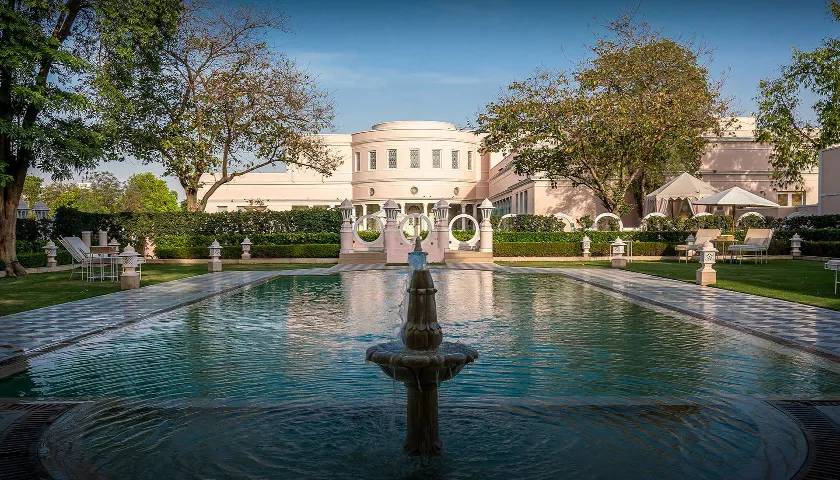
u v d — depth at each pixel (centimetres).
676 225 2861
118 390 570
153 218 2778
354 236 2666
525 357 699
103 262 1684
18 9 1722
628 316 1003
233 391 566
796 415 484
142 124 2648
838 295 1195
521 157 3048
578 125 2845
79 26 1911
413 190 5278
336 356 709
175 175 2927
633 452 416
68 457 409
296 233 2786
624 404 517
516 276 1834
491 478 379
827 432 446
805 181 3612
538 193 3600
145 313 1013
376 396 549
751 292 1269
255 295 1330
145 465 398
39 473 381
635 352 723
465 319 976
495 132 2972
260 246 2658
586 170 3142
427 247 2572
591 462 400
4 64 1563
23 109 1742
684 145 3175
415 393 420
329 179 5550
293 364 671
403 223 2553
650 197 2859
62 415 496
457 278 1759
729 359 684
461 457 411
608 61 3020
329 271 2019
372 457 412
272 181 5509
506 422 475
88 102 1759
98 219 2627
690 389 563
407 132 5288
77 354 723
